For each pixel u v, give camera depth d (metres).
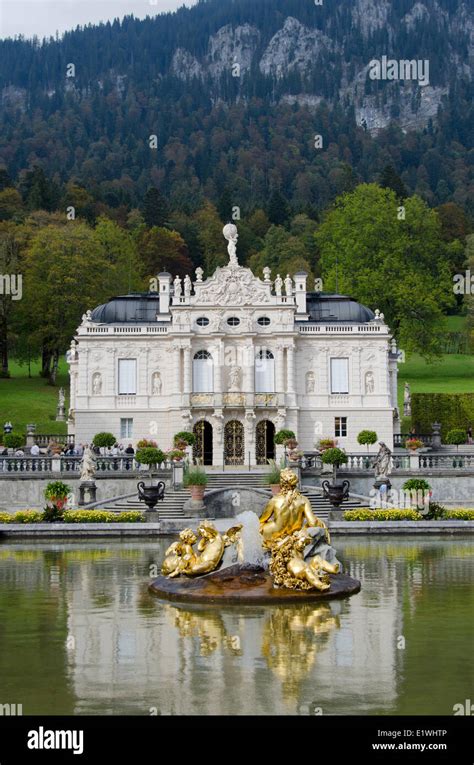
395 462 67.00
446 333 126.06
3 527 51.38
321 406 82.00
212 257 186.88
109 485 65.56
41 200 175.75
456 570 37.28
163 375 81.94
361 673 21.73
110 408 81.38
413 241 126.50
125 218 196.12
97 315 84.81
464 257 167.62
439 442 82.00
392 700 19.83
